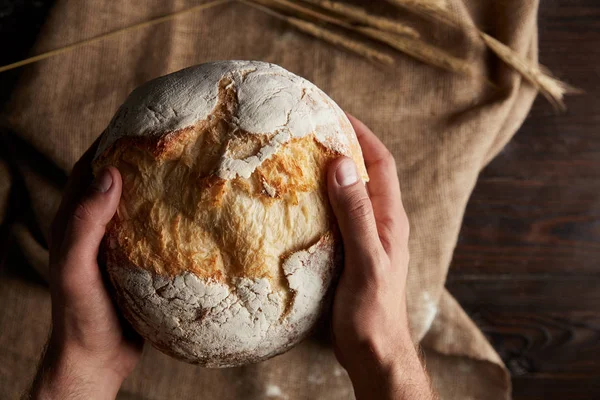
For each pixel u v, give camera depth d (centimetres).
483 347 71
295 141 50
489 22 75
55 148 69
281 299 50
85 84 71
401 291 58
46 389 56
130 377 69
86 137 70
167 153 49
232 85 51
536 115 78
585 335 77
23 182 71
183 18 74
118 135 51
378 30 72
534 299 77
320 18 72
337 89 73
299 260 49
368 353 55
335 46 74
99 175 50
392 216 60
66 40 71
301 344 70
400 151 72
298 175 49
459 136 72
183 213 49
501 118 73
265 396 70
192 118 50
